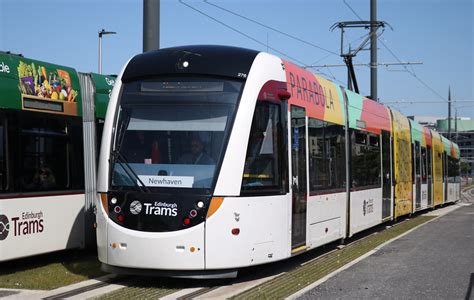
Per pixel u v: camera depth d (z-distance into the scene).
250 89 9.12
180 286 8.84
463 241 14.84
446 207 32.78
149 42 13.58
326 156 12.15
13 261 11.27
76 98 11.46
